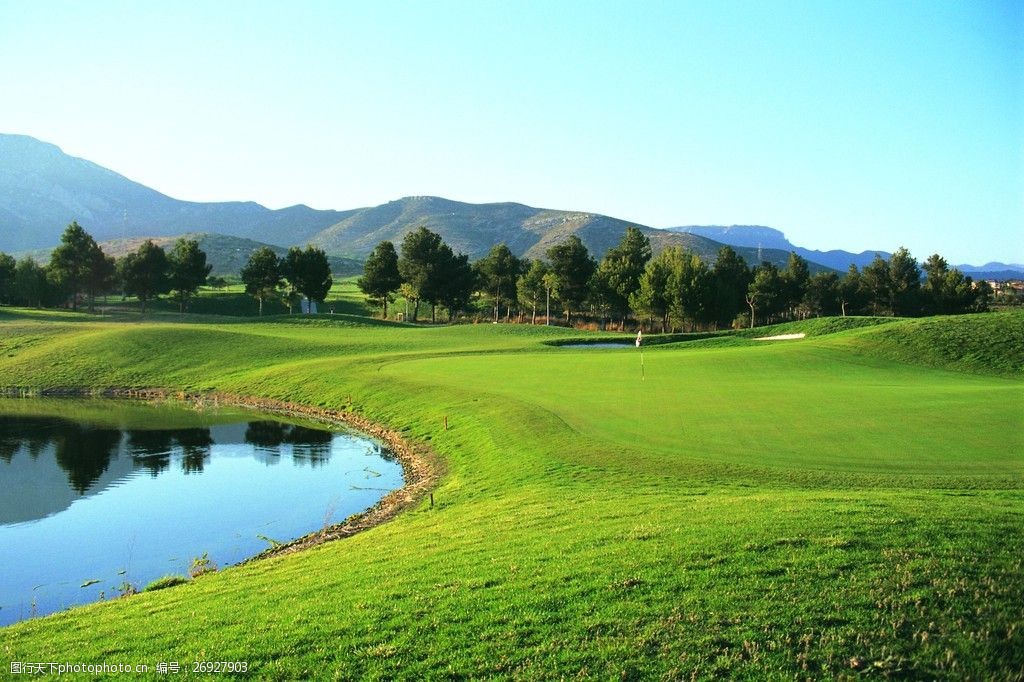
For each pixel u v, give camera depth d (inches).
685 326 4665.4
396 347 2787.9
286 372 2260.1
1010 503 687.7
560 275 4749.0
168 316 4227.4
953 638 434.0
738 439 1026.1
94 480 1250.0
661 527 631.8
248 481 1229.7
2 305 4916.3
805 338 2630.4
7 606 749.9
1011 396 1306.6
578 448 1046.4
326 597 525.7
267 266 4690.0
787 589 488.7
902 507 661.3
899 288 4845.0
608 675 402.0
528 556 581.0
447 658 422.6
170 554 894.4
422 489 1069.8
